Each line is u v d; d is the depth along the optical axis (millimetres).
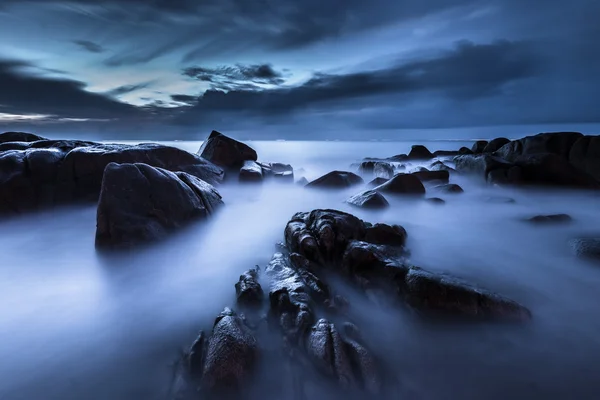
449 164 18516
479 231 8656
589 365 3945
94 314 5094
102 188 6461
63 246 7348
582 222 9172
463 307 4402
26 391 3732
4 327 4746
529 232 8500
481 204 11086
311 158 34625
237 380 3434
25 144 11461
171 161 11359
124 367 4055
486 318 4344
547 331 4469
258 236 8438
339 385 3469
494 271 6355
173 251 6609
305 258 5941
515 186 12930
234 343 3721
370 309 5008
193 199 7805
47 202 8797
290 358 3967
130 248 6109
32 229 8344
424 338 4395
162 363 4117
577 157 14219
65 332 4660
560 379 3793
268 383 3701
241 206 10875
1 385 3781
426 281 4707
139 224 6395
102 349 4340
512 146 16000
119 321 4926
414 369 3943
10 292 5664
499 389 3707
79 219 8789
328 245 6129
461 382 3785
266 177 14359
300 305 4410
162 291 5762
